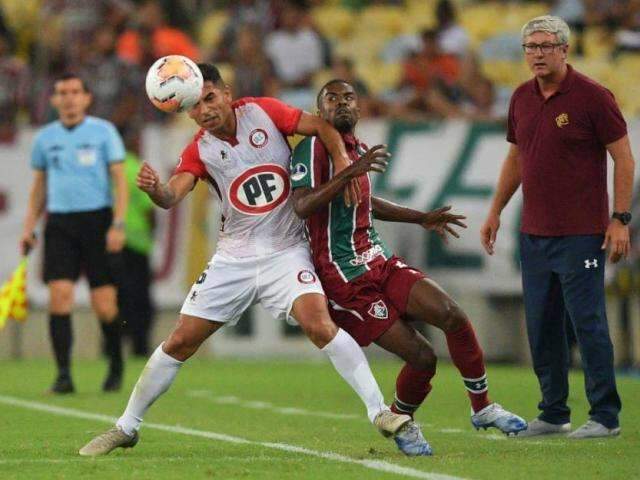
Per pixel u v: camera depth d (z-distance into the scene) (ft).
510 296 180.65
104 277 139.23
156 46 226.58
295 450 89.45
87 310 196.65
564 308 97.14
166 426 107.24
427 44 208.64
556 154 94.84
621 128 93.71
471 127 184.96
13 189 197.47
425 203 183.83
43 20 241.76
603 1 217.36
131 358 190.70
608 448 88.89
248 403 128.88
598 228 94.73
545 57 93.45
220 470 78.64
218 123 83.25
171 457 85.71
